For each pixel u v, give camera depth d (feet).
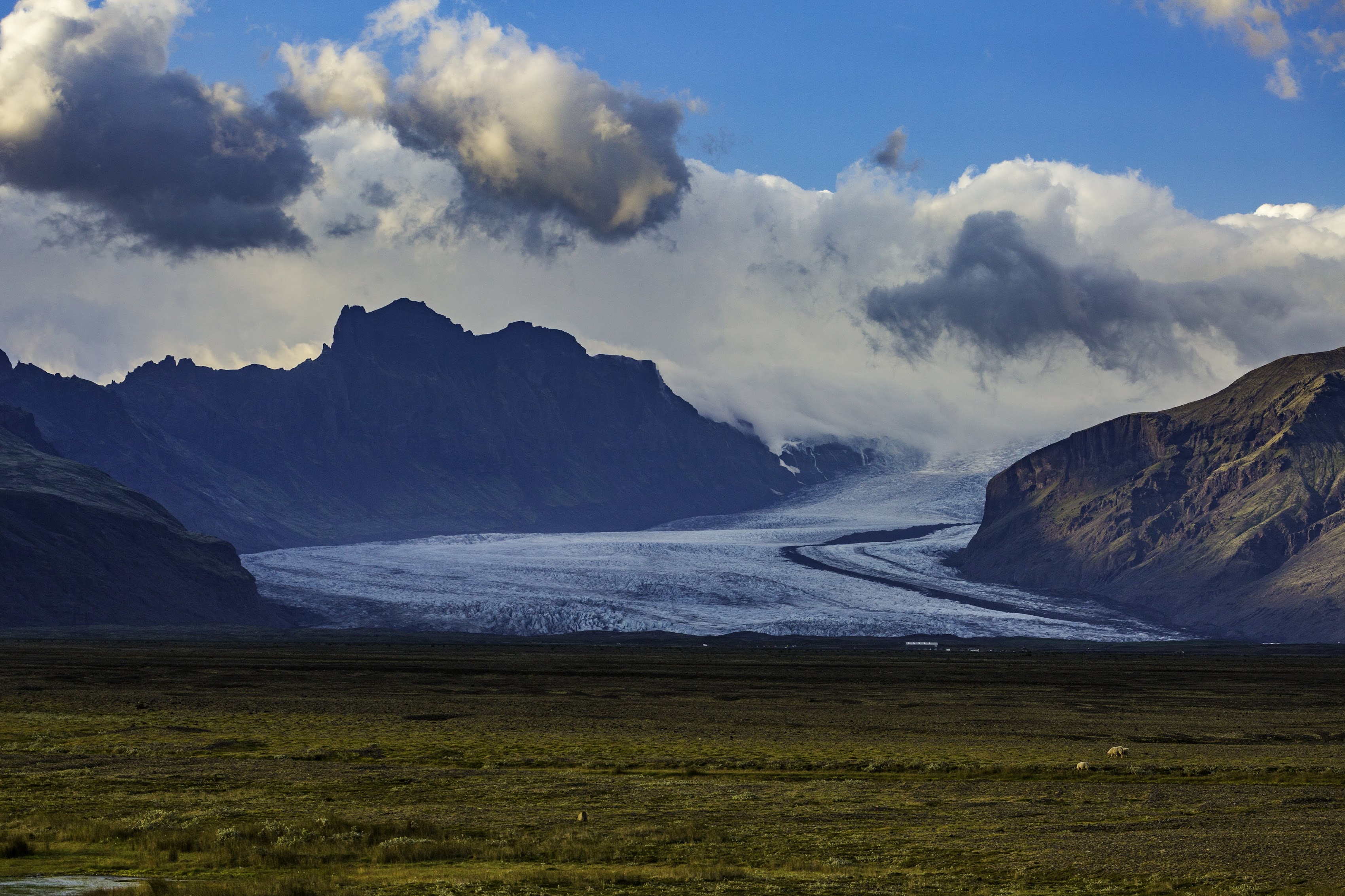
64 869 184.85
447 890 166.40
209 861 188.44
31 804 244.01
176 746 345.10
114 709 458.91
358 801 251.80
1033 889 170.09
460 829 218.18
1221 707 532.73
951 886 171.83
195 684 599.16
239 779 280.51
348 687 599.57
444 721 431.43
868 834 213.46
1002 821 226.38
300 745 352.08
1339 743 388.57
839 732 407.85
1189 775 300.61
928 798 256.73
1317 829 214.28
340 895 163.02
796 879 176.65
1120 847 197.77
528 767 310.86
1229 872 177.37
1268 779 294.66
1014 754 344.49
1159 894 167.12
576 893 166.81
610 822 226.17
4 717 420.36
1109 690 639.76
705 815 234.79
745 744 366.02
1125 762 322.14
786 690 617.62
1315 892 164.45
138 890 162.91
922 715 482.69
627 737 382.83
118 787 268.41
